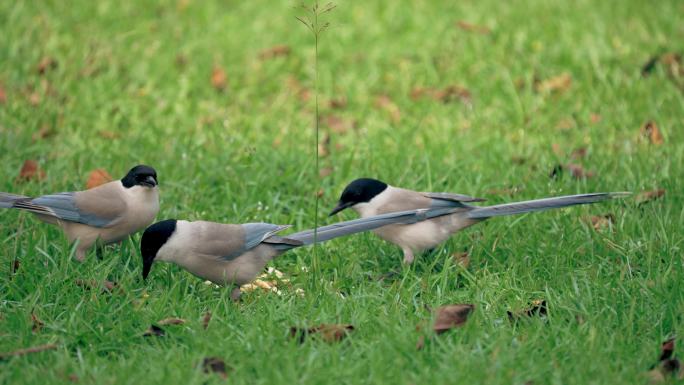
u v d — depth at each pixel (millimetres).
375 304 9516
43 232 10875
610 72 16688
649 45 17594
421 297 9766
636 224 11211
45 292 9461
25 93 15664
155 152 13734
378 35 18641
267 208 12273
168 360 8219
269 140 14359
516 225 11500
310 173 13305
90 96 15703
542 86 16391
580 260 10695
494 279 10273
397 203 11062
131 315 9117
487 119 15320
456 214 10867
